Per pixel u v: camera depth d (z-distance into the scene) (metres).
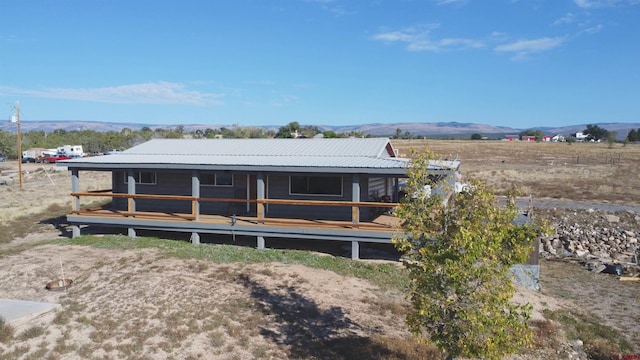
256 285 12.29
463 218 6.93
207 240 17.30
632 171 47.97
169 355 8.91
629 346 10.95
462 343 6.80
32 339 9.41
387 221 16.25
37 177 46.22
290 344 9.52
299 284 12.50
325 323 10.51
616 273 16.78
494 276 6.65
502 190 34.44
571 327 11.84
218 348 9.23
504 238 6.82
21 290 11.96
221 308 10.89
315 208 17.36
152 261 13.95
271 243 16.84
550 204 28.98
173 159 18.00
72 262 14.12
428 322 7.36
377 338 9.79
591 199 31.14
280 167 15.50
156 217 17.17
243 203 18.34
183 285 12.09
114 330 9.80
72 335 9.56
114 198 19.77
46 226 20.52
